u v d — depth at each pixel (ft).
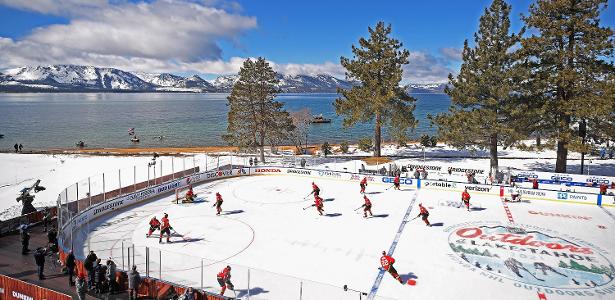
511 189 113.19
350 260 70.38
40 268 58.75
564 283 61.26
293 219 94.63
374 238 81.41
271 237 82.12
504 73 132.57
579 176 122.52
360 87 176.45
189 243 78.54
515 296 57.41
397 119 171.53
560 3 124.26
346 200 112.06
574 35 129.90
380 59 171.83
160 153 203.41
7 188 134.82
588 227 87.20
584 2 123.75
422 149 205.67
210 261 69.36
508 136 135.33
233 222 92.27
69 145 280.72
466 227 87.61
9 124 430.61
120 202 104.22
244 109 176.45
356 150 213.87
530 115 127.24
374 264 68.69
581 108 120.16
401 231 85.46
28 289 53.01
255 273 63.10
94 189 131.75
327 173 142.31
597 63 126.93
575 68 128.36
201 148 241.35
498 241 79.10
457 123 142.31
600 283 61.16
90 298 54.34
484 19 140.15
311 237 82.12
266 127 177.58
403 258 71.10
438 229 86.53
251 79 175.11
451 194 117.70
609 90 117.60
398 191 122.11
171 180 124.98
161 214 99.04
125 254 71.61
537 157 173.88
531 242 78.54
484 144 144.97
